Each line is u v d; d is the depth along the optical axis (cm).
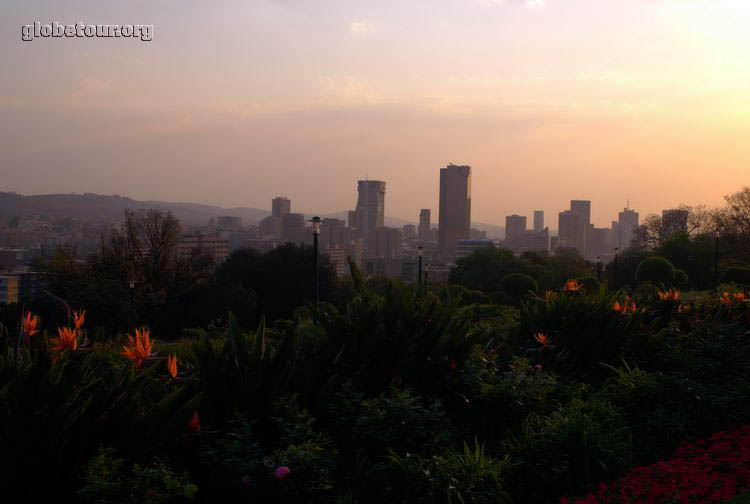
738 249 4925
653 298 1095
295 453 405
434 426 532
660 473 502
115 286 3344
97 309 3244
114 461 364
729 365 880
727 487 477
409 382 603
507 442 553
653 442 617
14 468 358
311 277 4444
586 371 842
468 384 632
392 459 458
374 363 612
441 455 489
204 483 422
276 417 477
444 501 434
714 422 676
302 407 520
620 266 5341
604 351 848
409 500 436
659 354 868
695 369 824
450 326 640
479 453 504
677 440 627
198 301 3978
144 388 439
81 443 381
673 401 691
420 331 627
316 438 460
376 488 436
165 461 403
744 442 587
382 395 542
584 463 519
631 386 712
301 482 404
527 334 925
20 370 395
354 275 702
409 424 514
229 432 457
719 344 922
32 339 488
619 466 534
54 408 372
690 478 492
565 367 812
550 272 5538
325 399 522
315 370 555
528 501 490
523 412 627
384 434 495
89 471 352
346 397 541
